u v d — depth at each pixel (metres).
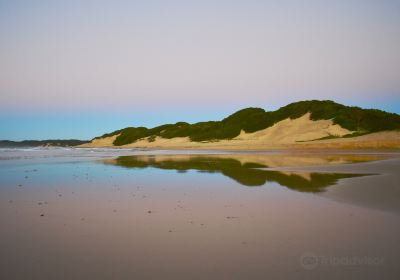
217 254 7.02
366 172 21.05
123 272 6.18
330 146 58.16
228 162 32.91
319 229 8.70
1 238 8.19
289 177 19.64
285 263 6.50
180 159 38.88
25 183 17.75
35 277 5.98
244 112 120.31
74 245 7.64
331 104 99.94
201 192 14.75
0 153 56.34
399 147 52.47
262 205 11.80
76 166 28.55
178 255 6.98
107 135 156.12
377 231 8.41
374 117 84.69
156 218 10.09
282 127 96.12
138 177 20.45
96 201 12.77
